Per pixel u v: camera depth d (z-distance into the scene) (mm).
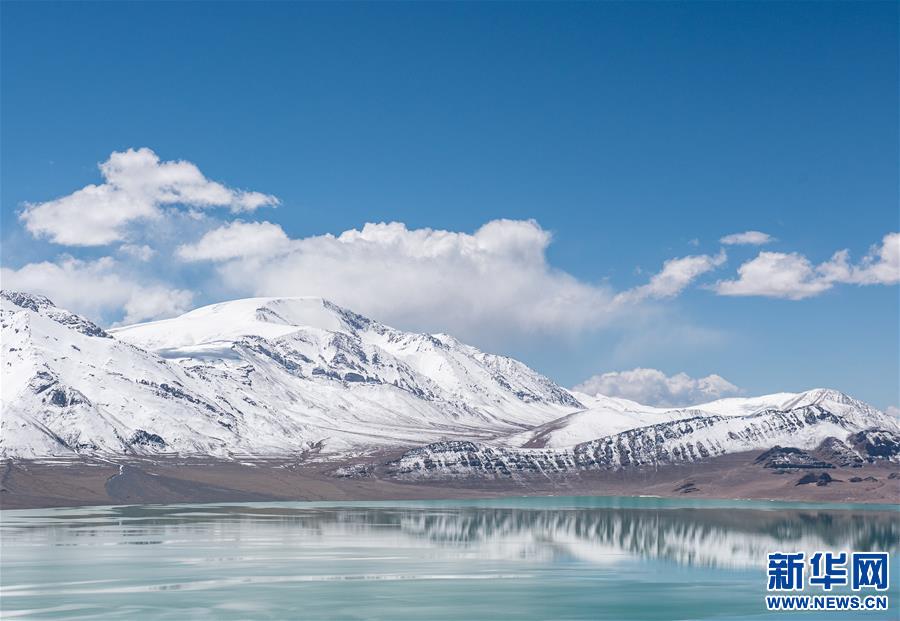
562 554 186375
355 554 184500
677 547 199875
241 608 128125
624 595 139625
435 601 133875
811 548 198125
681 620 122812
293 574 157000
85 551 187500
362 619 122125
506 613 126188
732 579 154500
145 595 136750
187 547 195375
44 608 127250
